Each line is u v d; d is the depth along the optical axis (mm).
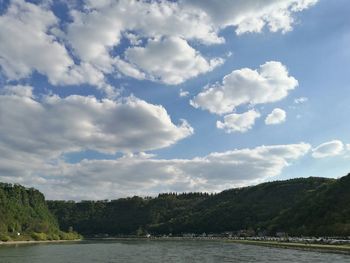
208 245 179500
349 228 161375
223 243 198500
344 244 128500
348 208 179750
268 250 131625
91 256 118562
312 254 107875
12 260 103625
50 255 122938
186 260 101062
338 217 177500
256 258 101688
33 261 101000
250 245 169250
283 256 104938
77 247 176125
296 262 86625
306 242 147875
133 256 117688
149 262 97188
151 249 154000
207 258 106125
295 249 130000
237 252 126500
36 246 188500
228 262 93188
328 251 113875
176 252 133625
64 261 101375
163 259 105375
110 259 107062
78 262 98688
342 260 88438
